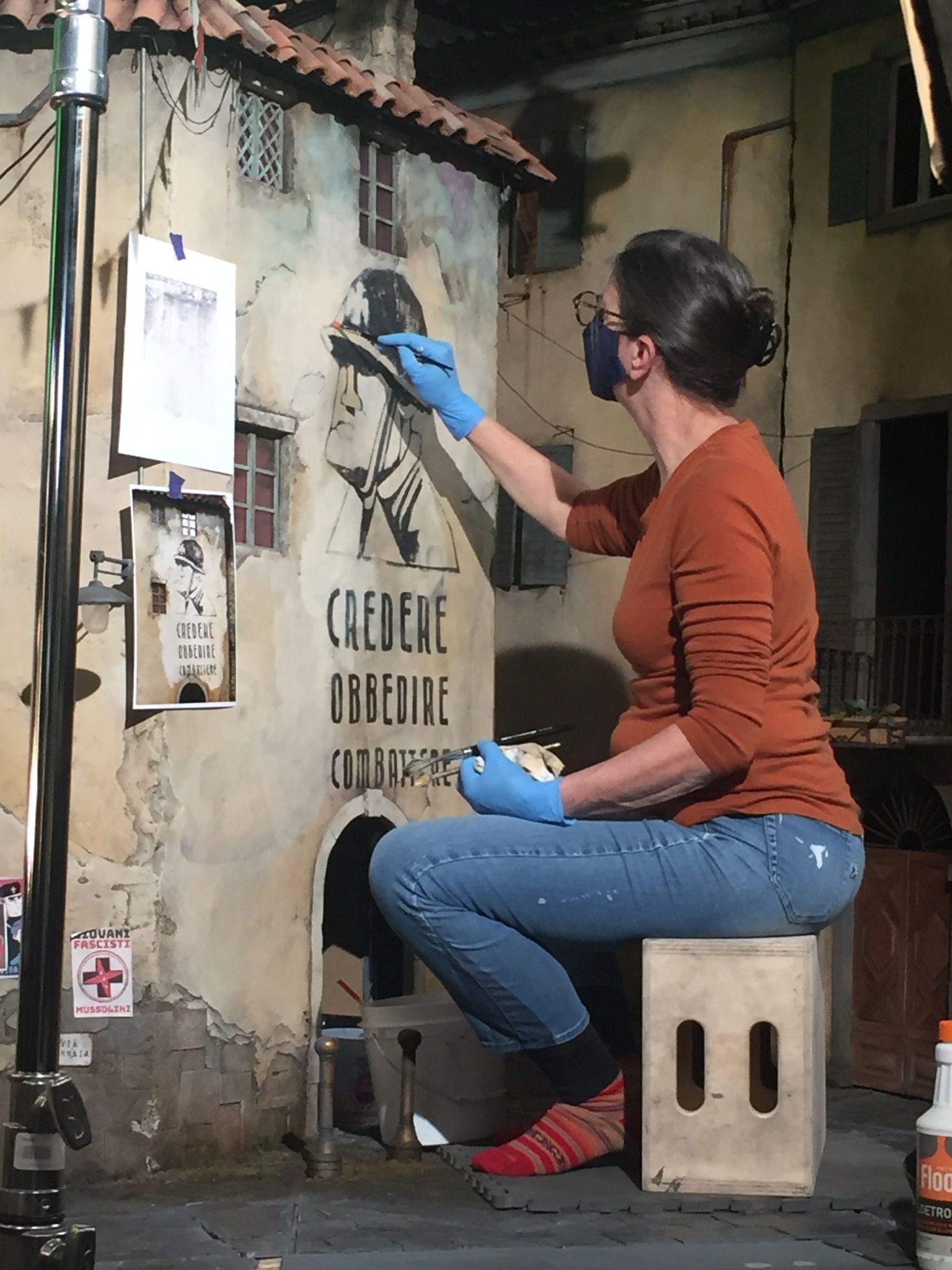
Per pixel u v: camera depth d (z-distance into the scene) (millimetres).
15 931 6391
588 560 15602
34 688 3719
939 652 14391
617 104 15461
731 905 4281
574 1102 4664
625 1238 3945
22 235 6613
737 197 14742
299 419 7148
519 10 15539
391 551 7609
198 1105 6520
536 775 4551
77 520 3766
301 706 7094
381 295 7668
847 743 13438
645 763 4238
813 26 14211
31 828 3682
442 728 7844
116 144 6555
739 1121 4289
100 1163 6215
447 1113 5836
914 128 13805
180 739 6535
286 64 7047
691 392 4590
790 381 14328
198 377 6477
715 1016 4305
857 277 13906
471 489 8070
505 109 16094
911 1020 13078
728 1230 4008
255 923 6824
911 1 4195
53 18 6453
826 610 14055
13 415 6543
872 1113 10484
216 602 6617
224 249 6844
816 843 4305
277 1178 5879
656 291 4527
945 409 13258
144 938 6387
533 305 15938
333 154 7426
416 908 4410
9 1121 3627
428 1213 4398
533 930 4418
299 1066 6949
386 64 8750
